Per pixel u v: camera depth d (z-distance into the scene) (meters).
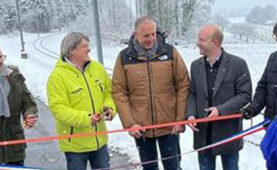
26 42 51.66
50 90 3.93
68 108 3.87
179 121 4.26
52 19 99.12
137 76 4.21
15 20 89.75
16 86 4.18
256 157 5.79
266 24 65.62
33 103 4.39
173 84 4.36
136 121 4.29
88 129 4.05
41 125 8.91
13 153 4.29
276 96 3.84
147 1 43.50
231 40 48.41
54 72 3.95
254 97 4.05
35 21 95.19
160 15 42.47
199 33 3.96
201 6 46.50
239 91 3.96
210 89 4.04
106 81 4.30
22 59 26.48
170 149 4.48
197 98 4.13
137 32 4.07
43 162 6.56
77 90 3.93
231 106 3.89
